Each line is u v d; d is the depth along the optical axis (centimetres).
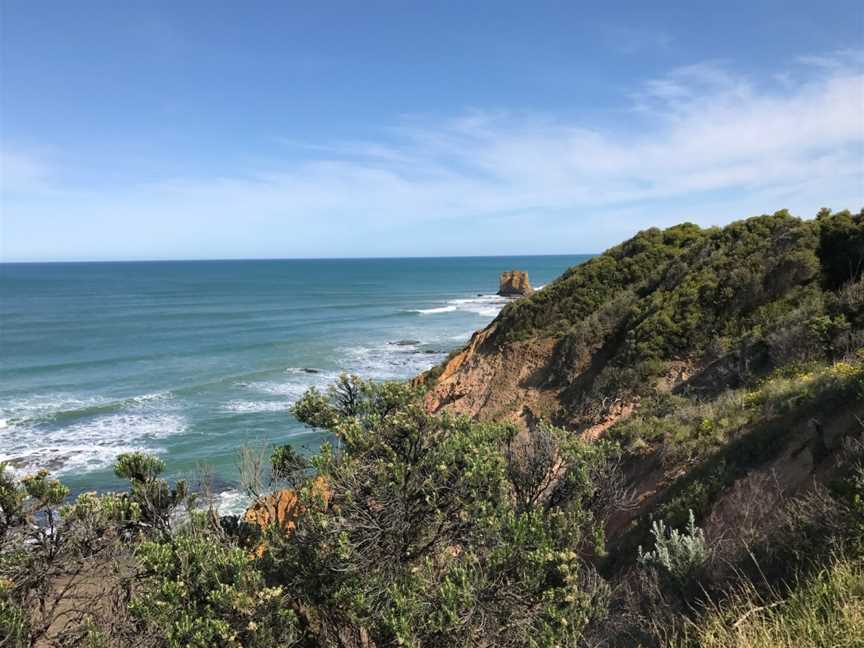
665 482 991
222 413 3434
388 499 512
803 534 475
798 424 839
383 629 441
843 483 480
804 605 370
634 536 866
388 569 486
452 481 539
